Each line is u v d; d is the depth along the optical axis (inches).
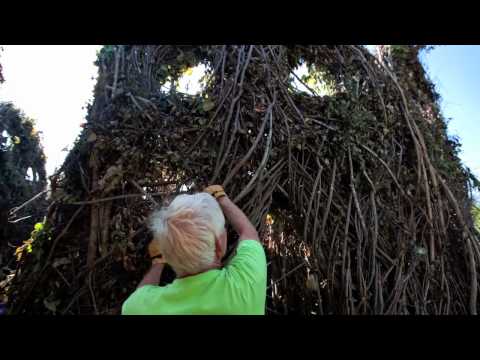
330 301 73.5
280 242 87.0
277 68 84.4
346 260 75.4
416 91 108.2
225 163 71.9
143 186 68.2
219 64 81.7
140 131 68.6
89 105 74.5
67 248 67.4
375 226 77.1
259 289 41.2
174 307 39.9
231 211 54.1
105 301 64.9
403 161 92.9
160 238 40.9
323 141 78.7
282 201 80.0
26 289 65.4
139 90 74.8
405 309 74.8
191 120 73.3
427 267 81.1
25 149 231.8
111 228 65.8
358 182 81.0
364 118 85.1
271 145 74.9
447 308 79.9
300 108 84.4
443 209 91.2
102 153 68.0
